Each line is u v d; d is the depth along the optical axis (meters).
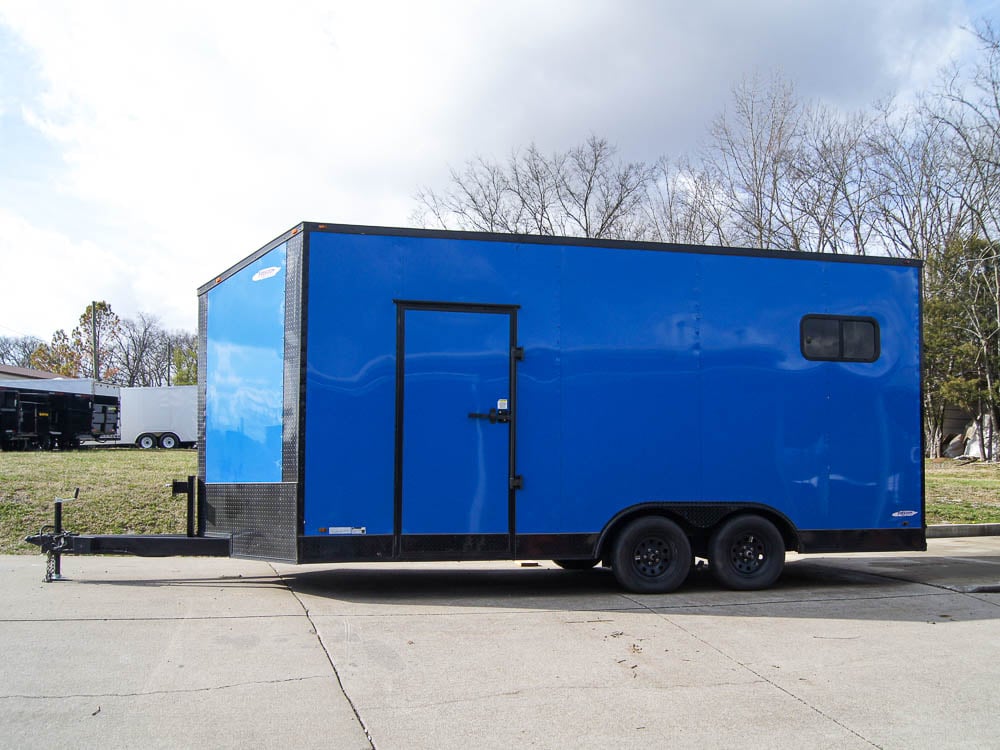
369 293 7.41
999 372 27.31
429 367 7.46
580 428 7.70
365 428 7.32
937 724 4.42
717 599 7.63
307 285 7.30
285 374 7.39
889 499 8.33
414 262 7.50
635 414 7.81
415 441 7.40
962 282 27.56
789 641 6.10
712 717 4.49
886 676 5.26
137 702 4.56
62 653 5.46
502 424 7.55
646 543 7.86
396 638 6.03
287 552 7.24
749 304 8.15
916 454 8.43
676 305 7.99
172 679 4.96
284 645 5.75
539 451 7.61
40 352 65.25
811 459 8.16
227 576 8.67
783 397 8.15
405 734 4.18
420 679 5.06
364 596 7.69
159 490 12.44
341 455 7.26
